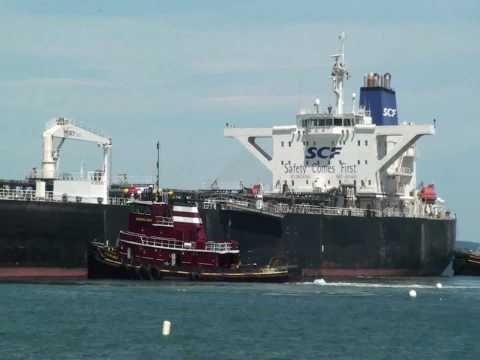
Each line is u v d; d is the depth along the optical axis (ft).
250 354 582.35
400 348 618.85
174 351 582.76
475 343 643.45
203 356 573.33
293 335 645.10
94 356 563.89
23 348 577.84
